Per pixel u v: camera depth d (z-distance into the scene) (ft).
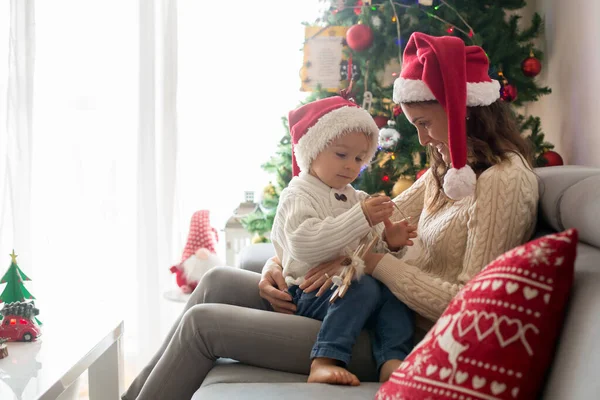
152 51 9.32
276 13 10.07
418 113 4.83
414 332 4.95
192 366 4.92
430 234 5.01
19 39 9.23
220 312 4.92
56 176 9.96
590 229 3.64
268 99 10.24
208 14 10.01
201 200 10.39
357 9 8.55
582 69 7.31
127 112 9.96
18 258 9.39
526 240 4.66
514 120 5.02
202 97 10.16
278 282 5.44
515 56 8.04
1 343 5.38
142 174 9.47
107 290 10.16
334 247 4.75
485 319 2.89
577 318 2.86
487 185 4.48
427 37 4.60
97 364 6.48
